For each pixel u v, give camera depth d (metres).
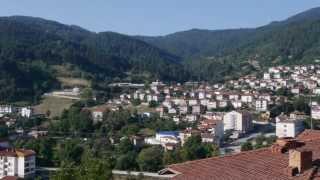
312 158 20.20
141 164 124.50
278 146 22.30
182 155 124.19
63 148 139.50
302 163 19.41
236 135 182.62
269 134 181.75
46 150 140.62
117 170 124.75
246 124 190.38
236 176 19.88
